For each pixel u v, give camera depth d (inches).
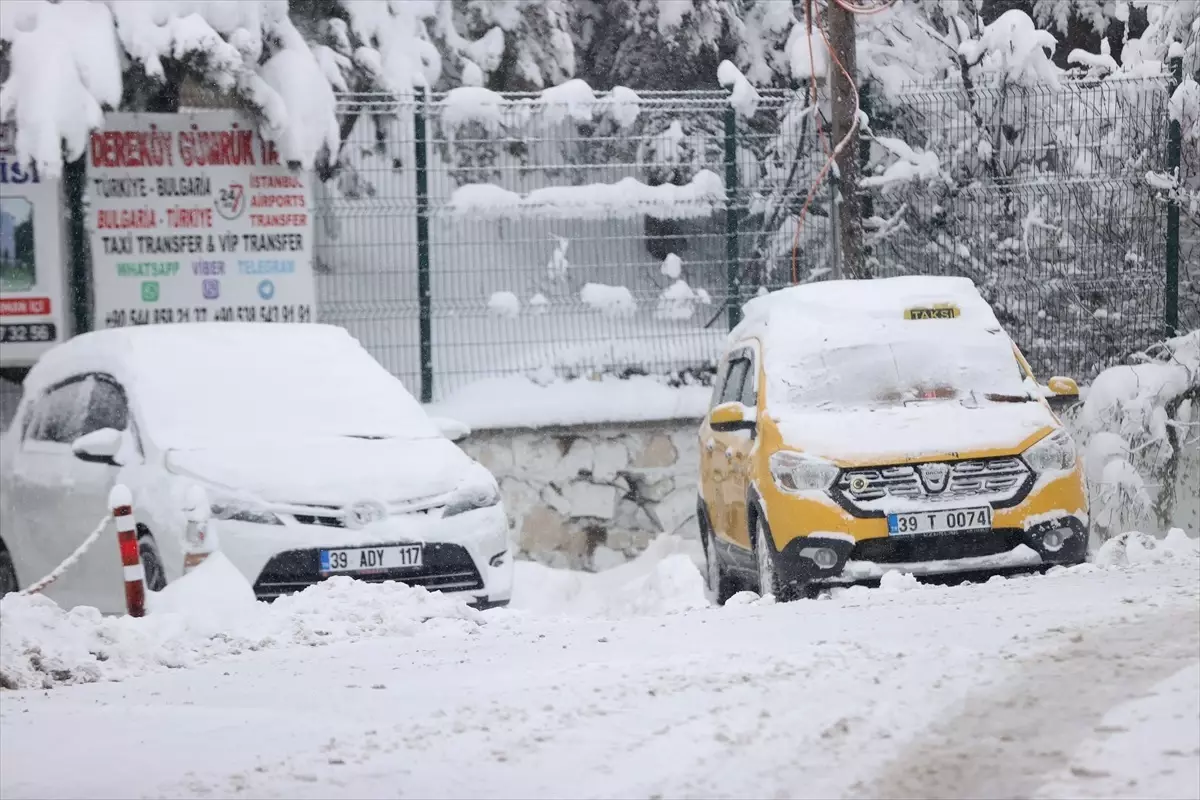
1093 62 2100.1
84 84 1689.2
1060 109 1932.8
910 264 1945.1
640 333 1879.9
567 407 1815.9
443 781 576.7
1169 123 1919.3
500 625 1050.1
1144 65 1968.5
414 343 1823.3
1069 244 1930.4
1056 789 510.3
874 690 670.5
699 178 1881.2
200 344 1332.4
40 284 1749.5
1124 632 757.3
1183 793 494.0
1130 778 513.3
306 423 1267.2
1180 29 2049.7
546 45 2117.4
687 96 1902.1
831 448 1183.6
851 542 1151.6
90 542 1066.1
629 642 896.9
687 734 618.5
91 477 1233.4
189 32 1691.7
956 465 1176.8
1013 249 1936.5
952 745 574.2
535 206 1831.9
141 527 1156.5
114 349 1325.0
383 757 619.2
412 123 1814.7
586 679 754.2
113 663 949.8
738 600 1131.9
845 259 1860.2
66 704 804.6
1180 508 1849.2
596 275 1881.2
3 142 1734.7
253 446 1194.6
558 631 992.9
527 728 649.0
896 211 1951.3
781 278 1911.9
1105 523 1749.5
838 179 1862.7
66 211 1763.0
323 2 1936.5
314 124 1769.2
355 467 1170.6
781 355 1321.4
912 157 1904.5
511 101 1820.9
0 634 944.3
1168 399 1803.6
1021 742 569.6
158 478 1159.0
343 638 1010.7
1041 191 1930.4
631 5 2188.7
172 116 1763.0
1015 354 1332.4
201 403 1254.9
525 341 1855.3
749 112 1893.5
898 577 1120.8
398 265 1823.3
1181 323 1951.3
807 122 1908.2
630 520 1840.6
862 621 904.3
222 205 1772.9
